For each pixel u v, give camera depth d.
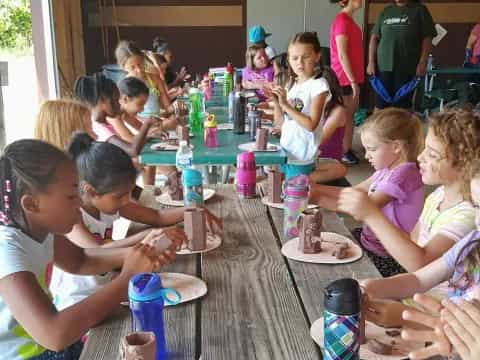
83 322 1.22
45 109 2.27
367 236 2.29
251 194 2.24
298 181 1.84
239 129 3.42
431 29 6.17
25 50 4.57
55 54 5.64
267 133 3.00
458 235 1.62
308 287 1.44
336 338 1.03
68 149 1.70
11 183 1.26
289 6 8.02
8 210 1.29
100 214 1.88
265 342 1.18
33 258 1.32
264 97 5.01
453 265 1.47
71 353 1.50
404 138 2.10
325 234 1.83
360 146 6.28
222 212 2.07
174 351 1.16
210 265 1.59
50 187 1.25
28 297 1.22
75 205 1.32
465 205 1.67
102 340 1.21
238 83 5.27
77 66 6.61
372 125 2.14
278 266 1.58
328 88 3.07
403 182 2.08
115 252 1.60
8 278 1.23
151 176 3.68
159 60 5.54
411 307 1.28
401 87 6.33
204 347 1.17
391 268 2.17
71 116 2.27
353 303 1.02
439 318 1.13
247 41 8.14
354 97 5.25
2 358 1.37
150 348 0.98
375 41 6.43
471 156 1.62
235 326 1.25
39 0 4.59
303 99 3.12
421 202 2.11
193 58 8.17
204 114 3.99
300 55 3.11
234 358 1.13
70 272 1.57
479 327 1.06
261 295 1.40
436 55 8.27
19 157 1.25
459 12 8.15
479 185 1.45
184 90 5.50
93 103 2.97
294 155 3.12
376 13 8.05
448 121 1.67
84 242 1.74
